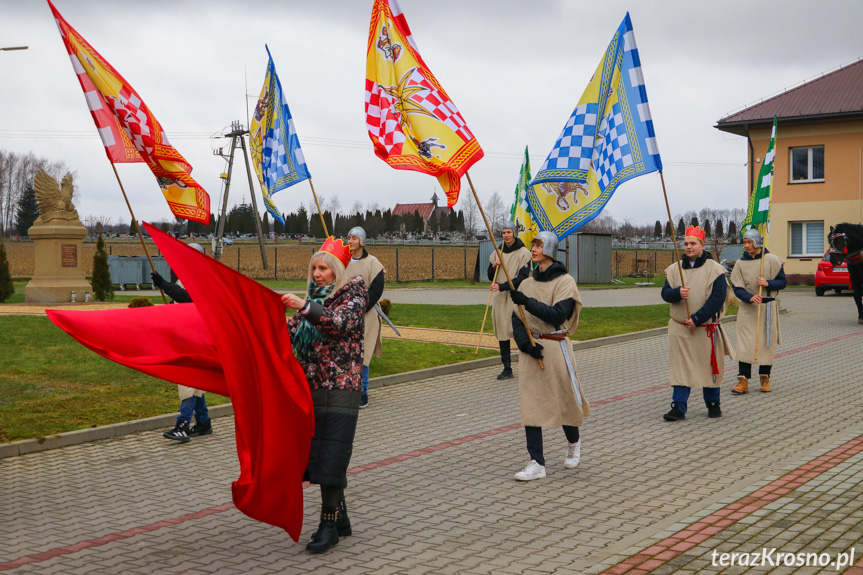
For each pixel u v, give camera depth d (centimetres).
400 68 667
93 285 2366
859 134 3394
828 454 725
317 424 519
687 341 897
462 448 799
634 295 2948
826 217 3469
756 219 1112
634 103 827
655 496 620
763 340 1068
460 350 1412
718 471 689
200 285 492
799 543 491
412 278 4350
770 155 1112
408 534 546
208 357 529
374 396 1084
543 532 543
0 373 1114
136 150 682
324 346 522
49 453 794
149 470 730
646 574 453
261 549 523
